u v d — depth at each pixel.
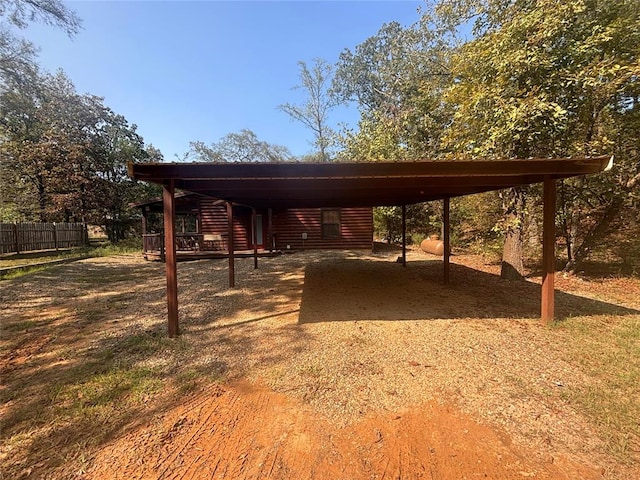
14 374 2.89
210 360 3.18
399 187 4.71
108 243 18.33
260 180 4.31
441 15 7.89
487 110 5.92
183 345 3.55
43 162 15.50
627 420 2.15
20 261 10.57
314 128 23.41
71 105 17.42
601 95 5.77
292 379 2.79
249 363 3.11
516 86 5.86
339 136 16.23
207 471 1.78
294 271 8.42
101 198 17.44
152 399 2.49
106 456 1.89
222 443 2.00
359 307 5.05
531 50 5.42
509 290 6.10
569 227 7.34
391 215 14.35
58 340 3.71
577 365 2.96
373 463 1.82
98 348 3.48
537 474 1.73
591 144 5.83
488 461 1.83
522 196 6.66
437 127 10.29
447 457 1.86
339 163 3.30
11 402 2.44
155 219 21.73
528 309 4.82
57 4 8.65
